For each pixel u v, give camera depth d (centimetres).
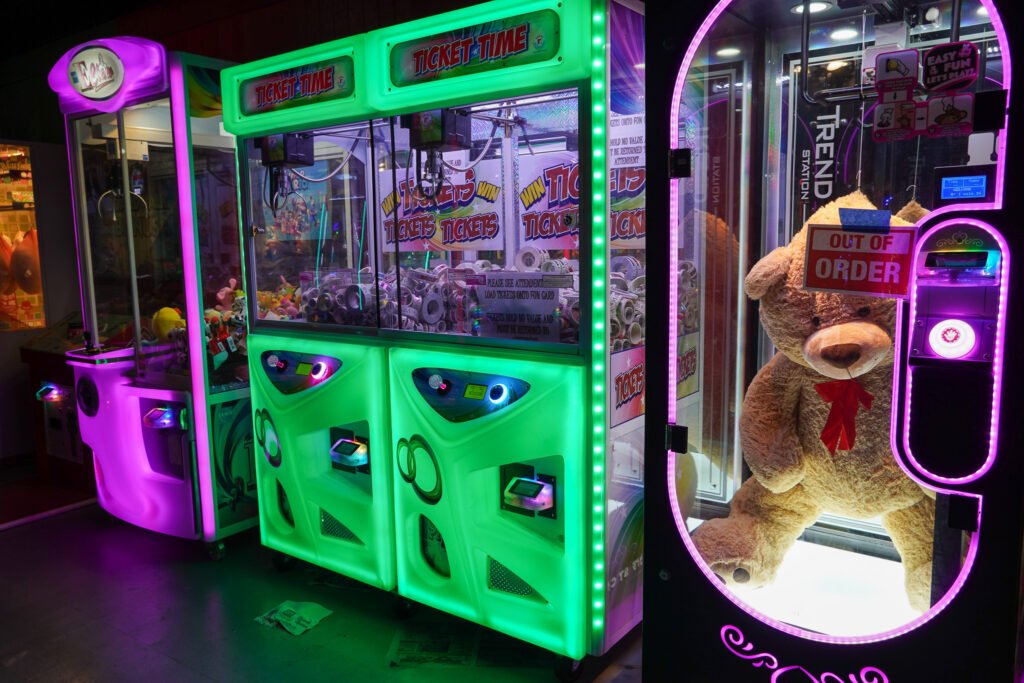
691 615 198
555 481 230
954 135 157
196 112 306
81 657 258
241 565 328
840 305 178
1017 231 151
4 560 337
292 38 400
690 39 179
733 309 212
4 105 605
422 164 257
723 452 217
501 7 214
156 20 470
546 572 232
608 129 208
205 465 323
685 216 208
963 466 161
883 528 193
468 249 249
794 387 193
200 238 314
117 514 364
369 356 264
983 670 165
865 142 191
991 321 154
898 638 173
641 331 237
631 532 243
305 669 248
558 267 229
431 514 255
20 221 478
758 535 203
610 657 250
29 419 484
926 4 183
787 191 208
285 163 287
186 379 322
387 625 275
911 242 161
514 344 235
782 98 205
